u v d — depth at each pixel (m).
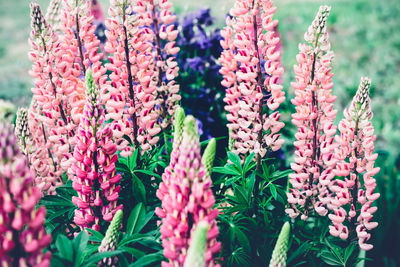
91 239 0.96
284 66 3.05
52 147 1.11
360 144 0.98
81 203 0.96
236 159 1.04
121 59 1.02
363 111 0.96
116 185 1.04
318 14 0.98
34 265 0.82
